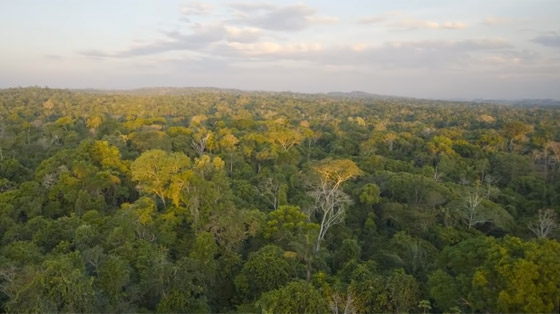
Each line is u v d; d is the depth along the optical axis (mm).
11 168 45594
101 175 38625
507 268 19922
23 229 30422
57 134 66188
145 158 35844
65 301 19641
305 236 30484
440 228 36031
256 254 28547
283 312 21438
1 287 21844
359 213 42906
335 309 21719
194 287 24672
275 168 55969
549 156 66375
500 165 61375
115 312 21875
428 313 22234
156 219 31922
